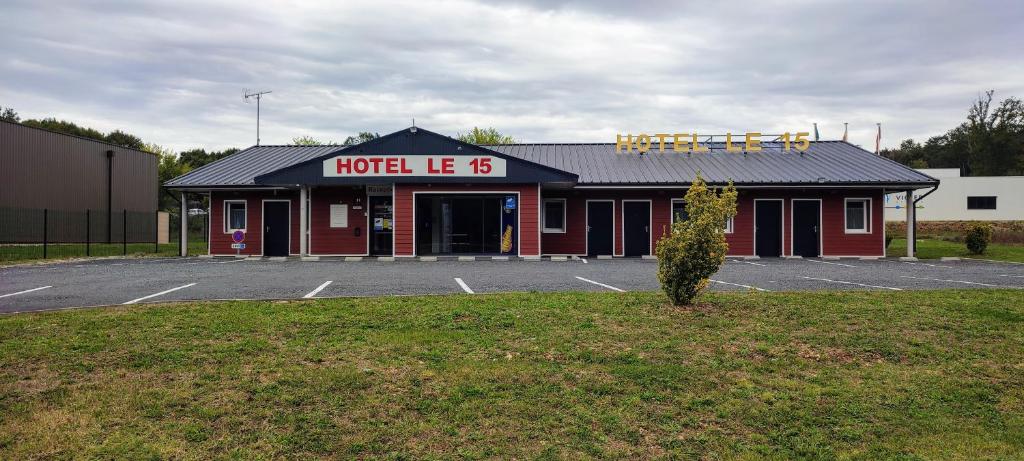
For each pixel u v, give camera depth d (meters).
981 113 73.19
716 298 10.62
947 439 5.39
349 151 22.16
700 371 6.90
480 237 22.62
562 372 6.82
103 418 5.61
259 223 24.66
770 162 25.62
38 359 7.15
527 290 12.13
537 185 22.12
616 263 19.56
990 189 43.25
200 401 6.00
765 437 5.41
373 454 5.04
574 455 5.05
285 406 5.91
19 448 5.05
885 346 7.82
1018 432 5.52
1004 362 7.30
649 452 5.12
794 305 10.00
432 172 22.05
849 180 22.83
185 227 24.27
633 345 7.79
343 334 8.26
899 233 43.31
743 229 23.81
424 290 12.20
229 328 8.49
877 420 5.77
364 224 24.44
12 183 32.22
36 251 26.84
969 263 20.02
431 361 7.17
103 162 38.06
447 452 5.08
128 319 9.01
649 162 25.92
